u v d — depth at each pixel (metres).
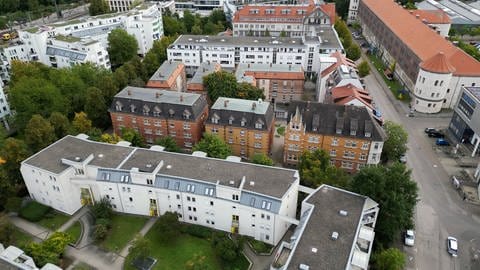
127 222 81.50
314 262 59.44
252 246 75.50
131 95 110.25
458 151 107.06
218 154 91.62
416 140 113.19
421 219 83.00
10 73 142.38
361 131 93.88
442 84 122.56
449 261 72.81
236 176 77.88
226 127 101.81
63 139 92.06
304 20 186.12
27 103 109.12
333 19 188.62
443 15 183.38
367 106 104.56
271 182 76.31
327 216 68.75
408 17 167.25
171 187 77.50
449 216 84.00
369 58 182.25
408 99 139.88
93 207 81.56
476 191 91.25
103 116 116.50
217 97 120.00
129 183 79.12
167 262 72.25
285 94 136.75
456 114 112.19
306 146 99.00
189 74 158.88
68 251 74.56
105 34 172.25
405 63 147.88
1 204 83.88
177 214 79.56
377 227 74.19
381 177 73.38
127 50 163.62
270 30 191.25
